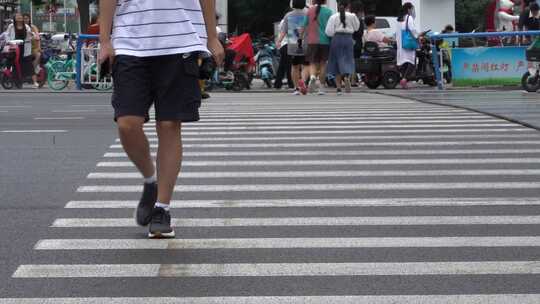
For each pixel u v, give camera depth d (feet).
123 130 22.41
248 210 27.53
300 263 21.70
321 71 74.74
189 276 20.61
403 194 29.94
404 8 83.97
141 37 22.18
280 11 192.85
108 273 20.85
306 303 18.66
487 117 51.98
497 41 82.69
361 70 85.76
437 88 83.46
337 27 73.36
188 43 22.21
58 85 90.84
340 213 27.09
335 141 42.19
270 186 31.37
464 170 34.42
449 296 19.13
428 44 86.53
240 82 86.63
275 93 79.36
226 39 88.07
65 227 25.38
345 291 19.49
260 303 18.67
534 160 36.68
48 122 51.93
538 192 30.25
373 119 51.47
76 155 38.52
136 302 18.78
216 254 22.47
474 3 185.88
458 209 27.66
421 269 21.21
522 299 18.93
